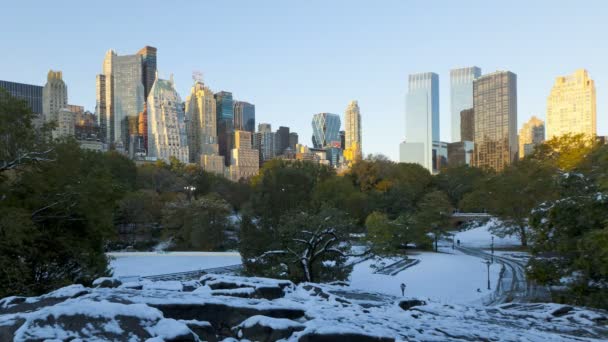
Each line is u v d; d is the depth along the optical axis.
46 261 27.89
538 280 26.31
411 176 126.31
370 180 122.88
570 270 24.55
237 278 14.99
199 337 8.30
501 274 52.53
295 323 8.45
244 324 8.63
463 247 82.12
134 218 92.25
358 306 13.08
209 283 14.00
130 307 7.65
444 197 94.69
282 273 31.70
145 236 94.81
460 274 53.12
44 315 7.24
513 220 77.38
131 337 7.05
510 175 78.44
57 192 27.75
